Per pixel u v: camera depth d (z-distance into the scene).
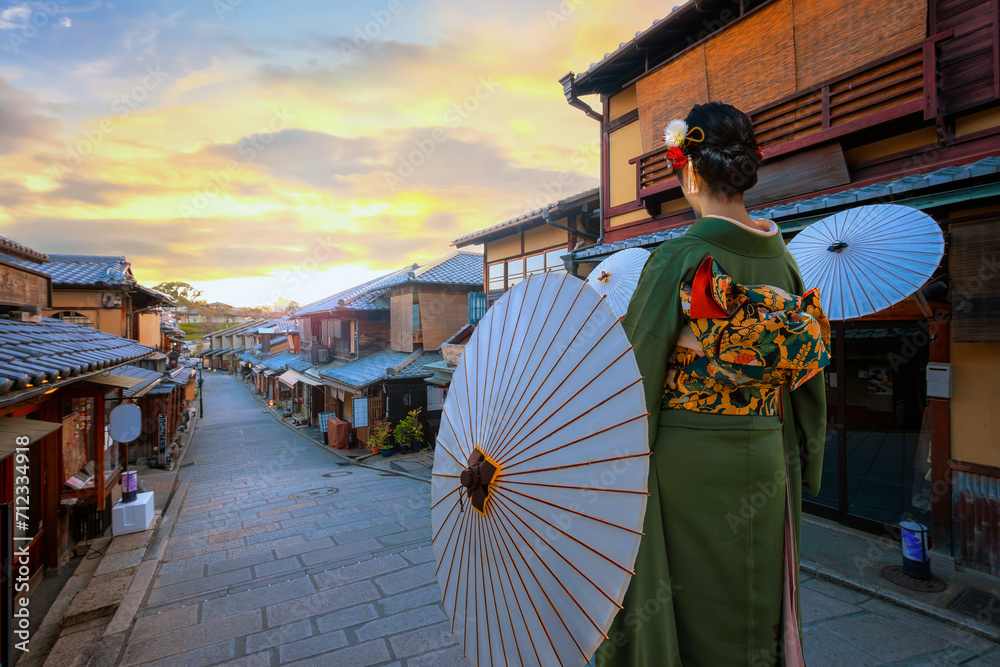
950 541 5.20
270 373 36.09
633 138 9.45
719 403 1.08
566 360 1.05
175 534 9.45
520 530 1.02
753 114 6.84
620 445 0.93
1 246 8.02
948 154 5.27
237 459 19.03
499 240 15.76
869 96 5.69
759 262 1.15
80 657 5.29
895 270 3.21
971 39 4.96
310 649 5.07
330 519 10.03
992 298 4.54
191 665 4.91
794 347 0.92
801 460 1.38
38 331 7.23
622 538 0.88
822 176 6.18
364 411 18.14
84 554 8.41
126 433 9.41
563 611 0.93
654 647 1.03
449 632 5.29
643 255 2.37
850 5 5.80
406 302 20.25
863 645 4.07
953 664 3.79
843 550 5.68
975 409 5.04
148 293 17.44
